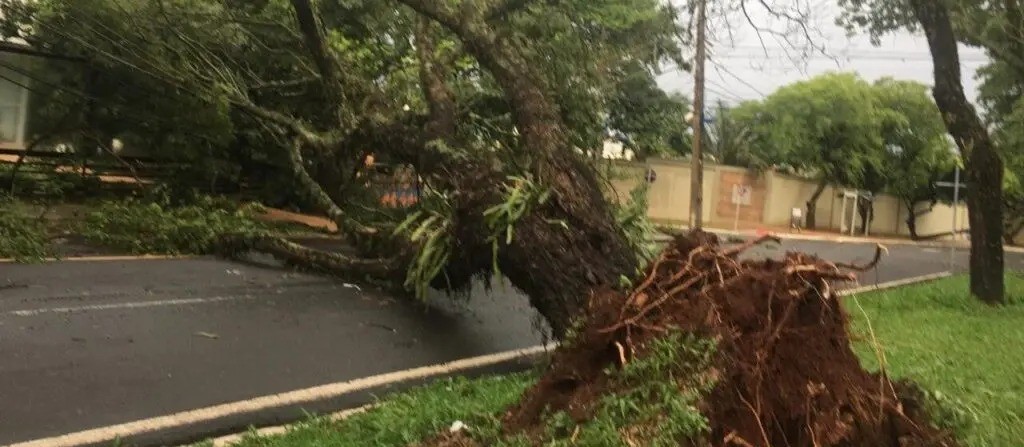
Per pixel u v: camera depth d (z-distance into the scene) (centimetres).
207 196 1662
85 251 1243
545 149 766
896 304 1209
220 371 683
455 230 789
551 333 795
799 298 427
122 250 1291
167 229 1325
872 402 414
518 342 888
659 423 390
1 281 962
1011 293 1394
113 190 1827
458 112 1026
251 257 1302
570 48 1229
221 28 1525
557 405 459
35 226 1290
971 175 1303
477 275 872
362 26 1684
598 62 1355
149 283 1027
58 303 871
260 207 1791
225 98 1387
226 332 811
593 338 479
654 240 778
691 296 459
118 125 1766
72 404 571
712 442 383
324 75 1186
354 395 652
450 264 859
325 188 1354
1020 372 717
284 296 1005
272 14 1531
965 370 714
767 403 396
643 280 501
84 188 1789
